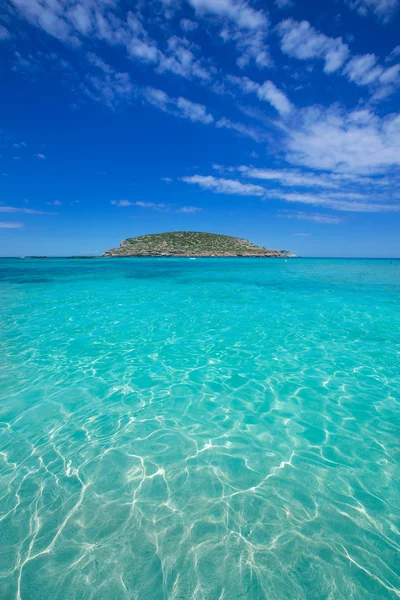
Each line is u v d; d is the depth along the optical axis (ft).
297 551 8.23
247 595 7.16
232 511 9.55
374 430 14.16
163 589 7.30
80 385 18.92
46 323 34.12
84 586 7.37
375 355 23.84
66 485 10.66
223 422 14.88
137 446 12.94
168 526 9.00
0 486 10.61
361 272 112.68
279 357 23.63
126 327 32.45
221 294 56.34
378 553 8.19
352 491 10.43
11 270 123.65
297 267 146.92
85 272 111.65
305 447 12.92
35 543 8.50
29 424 14.56
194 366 21.99
